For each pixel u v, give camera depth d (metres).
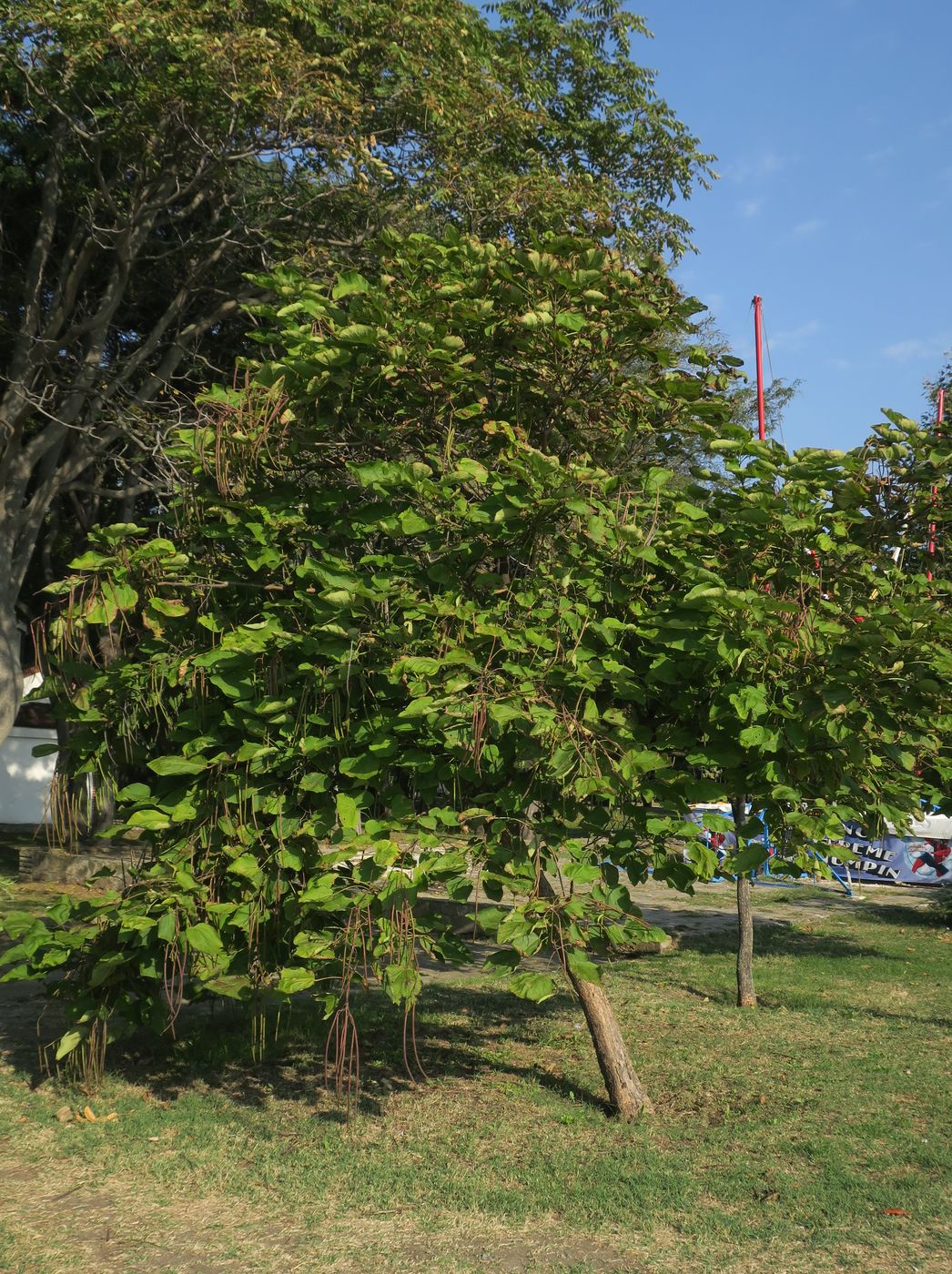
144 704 5.53
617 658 5.00
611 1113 5.96
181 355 12.92
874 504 5.53
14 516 12.48
